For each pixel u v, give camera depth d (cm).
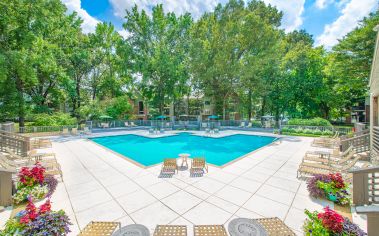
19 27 1636
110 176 667
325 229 286
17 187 497
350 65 1556
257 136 1883
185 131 2238
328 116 2819
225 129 2439
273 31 2278
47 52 1819
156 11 2698
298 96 2509
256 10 2567
